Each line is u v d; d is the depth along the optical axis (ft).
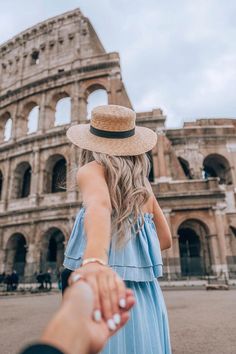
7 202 112.98
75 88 118.73
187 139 129.08
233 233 113.09
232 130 130.11
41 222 102.63
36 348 1.76
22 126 125.80
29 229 103.60
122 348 4.88
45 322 30.22
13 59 141.90
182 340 21.30
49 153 112.88
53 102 124.06
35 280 95.14
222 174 134.82
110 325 2.61
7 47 145.69
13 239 107.65
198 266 98.78
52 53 131.34
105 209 4.67
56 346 1.84
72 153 106.52
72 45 128.57
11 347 20.40
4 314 37.37
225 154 126.72
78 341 2.12
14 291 80.74
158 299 5.91
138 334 5.04
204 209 99.50
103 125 6.40
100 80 116.88
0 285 93.40
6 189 115.34
